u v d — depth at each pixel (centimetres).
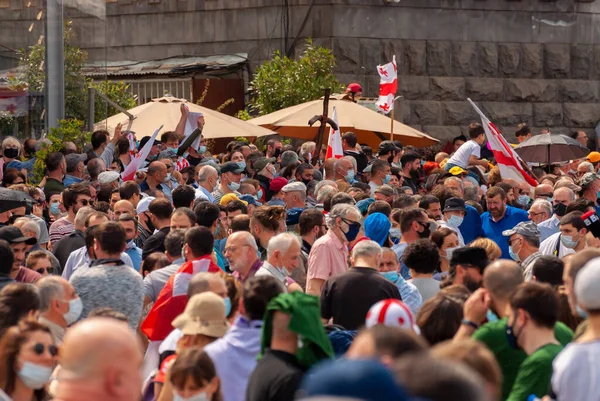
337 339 1480
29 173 3625
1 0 3912
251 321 1416
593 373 1158
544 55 5919
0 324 1388
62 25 3872
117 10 6197
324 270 2072
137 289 1764
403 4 5709
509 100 5872
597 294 1188
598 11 5991
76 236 2320
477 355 1032
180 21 6059
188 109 3959
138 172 3183
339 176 3353
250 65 5888
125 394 884
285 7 5759
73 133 3716
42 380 1225
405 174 3594
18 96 3881
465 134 5806
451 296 1495
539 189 3250
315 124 4459
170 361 1391
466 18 5797
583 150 4112
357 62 5656
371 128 4469
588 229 2353
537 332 1323
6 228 1948
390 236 2508
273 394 1210
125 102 5197
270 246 1891
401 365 672
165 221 2345
